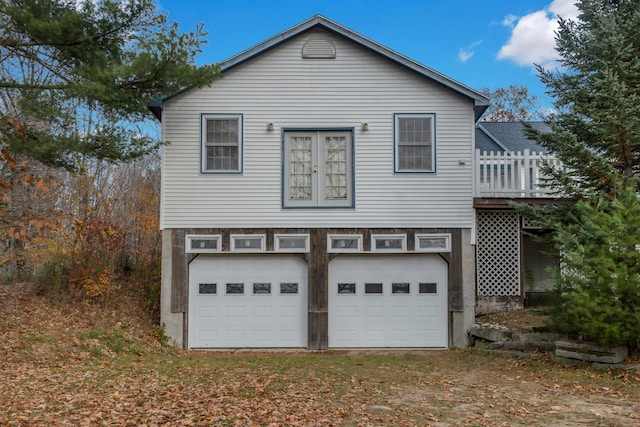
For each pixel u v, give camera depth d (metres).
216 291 14.29
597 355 10.63
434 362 12.23
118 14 11.73
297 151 14.38
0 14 11.37
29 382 8.80
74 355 11.32
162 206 14.13
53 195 17.58
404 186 14.24
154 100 13.27
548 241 13.36
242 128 14.23
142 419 6.84
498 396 8.55
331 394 8.59
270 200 14.19
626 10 13.59
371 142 14.29
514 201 14.01
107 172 23.88
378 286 14.39
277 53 14.38
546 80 13.65
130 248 20.95
